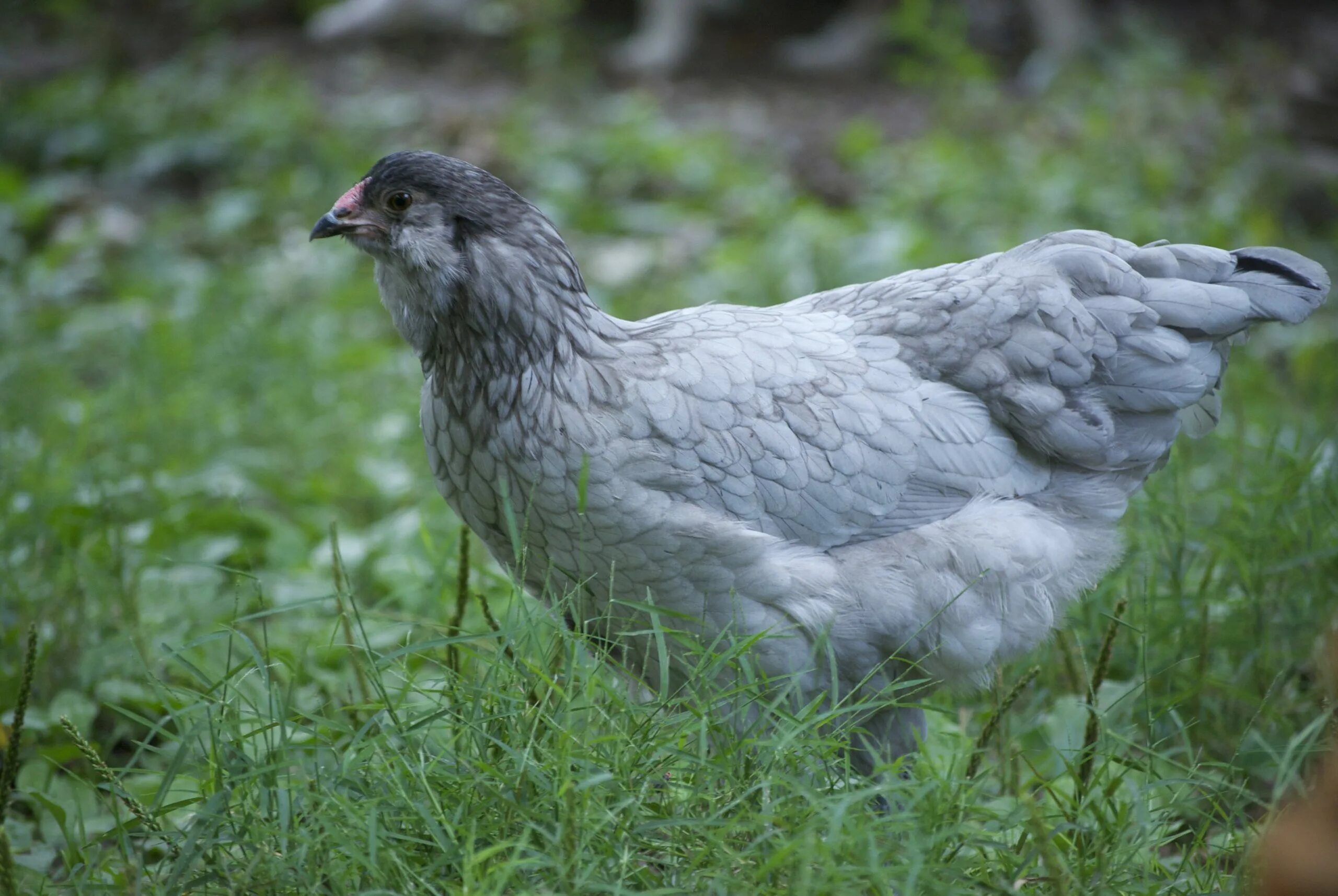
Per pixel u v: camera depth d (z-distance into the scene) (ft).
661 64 54.03
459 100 49.29
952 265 16.15
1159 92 46.39
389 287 14.96
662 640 12.87
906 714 15.40
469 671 14.66
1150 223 36.96
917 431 14.78
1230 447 21.70
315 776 12.53
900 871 11.20
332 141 42.91
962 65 49.03
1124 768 15.35
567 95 49.42
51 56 56.13
